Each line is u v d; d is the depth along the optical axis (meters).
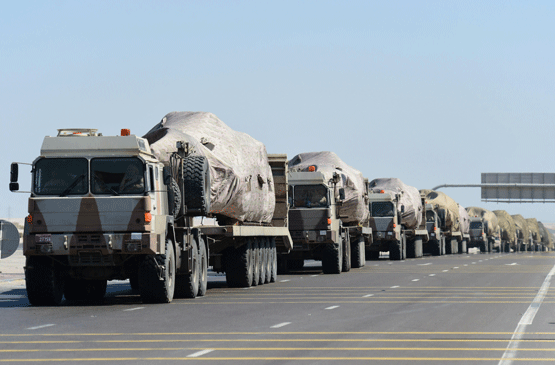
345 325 29.64
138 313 33.97
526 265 83.25
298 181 66.50
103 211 36.62
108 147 37.03
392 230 98.00
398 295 43.56
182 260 40.59
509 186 171.62
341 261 68.31
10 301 41.41
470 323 30.30
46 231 36.72
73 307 37.16
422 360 21.81
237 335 26.78
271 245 57.16
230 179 45.44
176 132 43.00
